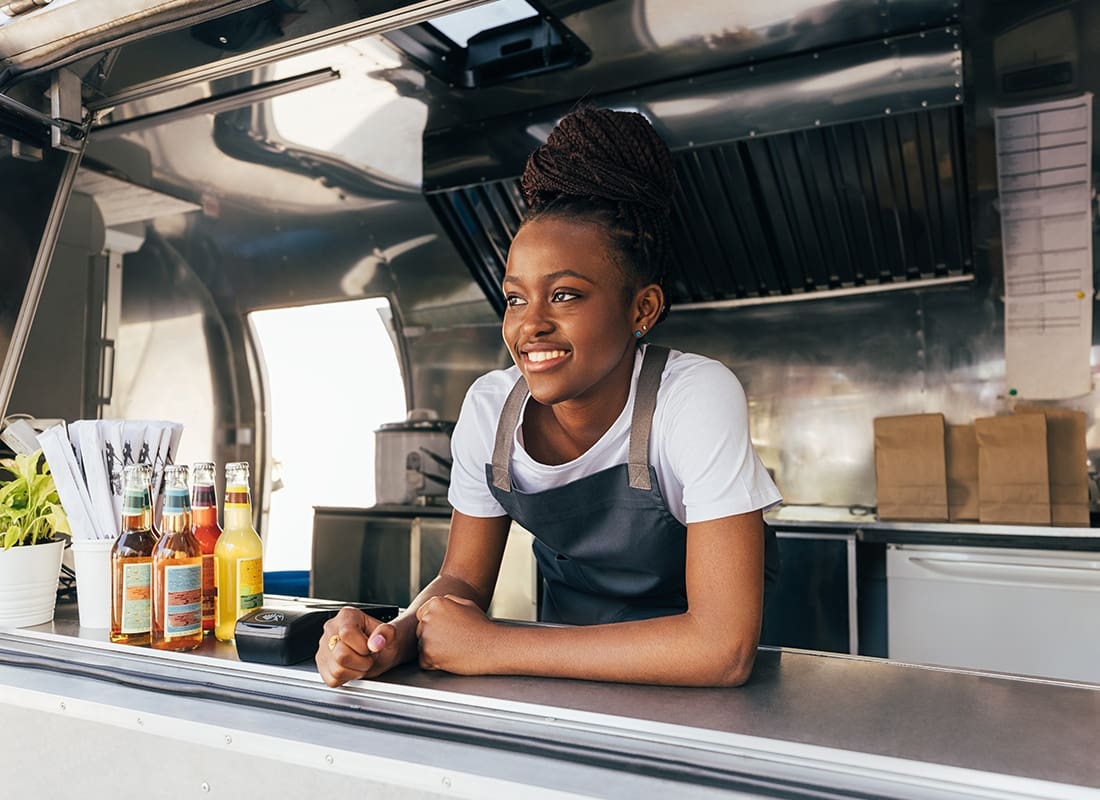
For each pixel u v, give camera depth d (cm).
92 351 404
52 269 342
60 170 166
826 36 297
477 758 88
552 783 82
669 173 119
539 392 110
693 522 109
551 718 92
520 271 110
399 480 406
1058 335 338
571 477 126
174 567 121
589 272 108
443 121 382
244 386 487
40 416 335
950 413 355
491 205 392
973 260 347
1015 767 74
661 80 333
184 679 111
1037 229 341
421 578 383
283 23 140
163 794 104
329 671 103
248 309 486
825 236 351
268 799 97
